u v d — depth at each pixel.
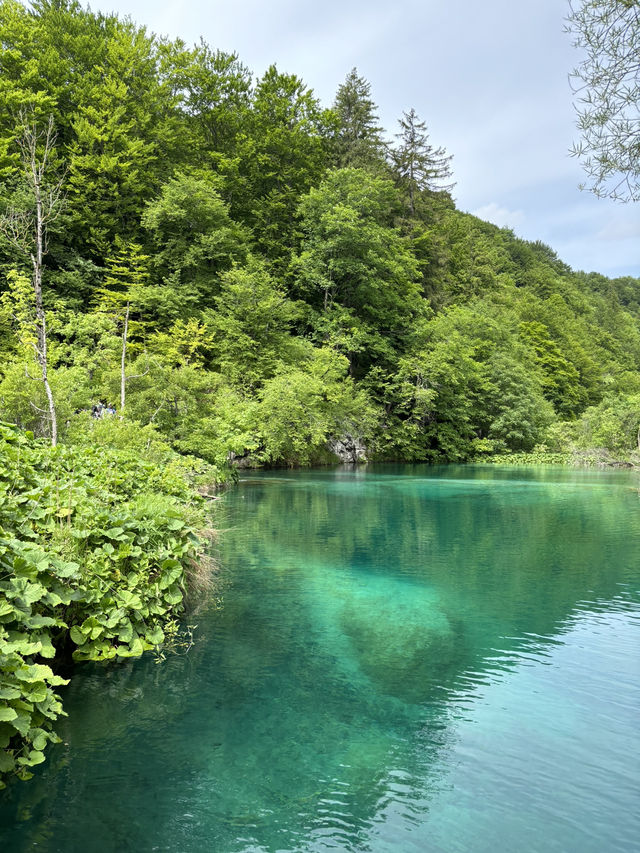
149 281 28.69
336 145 42.31
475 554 9.12
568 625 5.98
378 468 27.97
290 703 4.20
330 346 31.78
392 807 3.02
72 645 4.87
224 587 7.09
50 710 3.78
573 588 7.29
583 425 41.66
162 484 8.01
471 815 2.96
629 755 3.56
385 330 38.19
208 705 4.14
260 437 24.05
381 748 3.61
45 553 4.30
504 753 3.57
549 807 3.04
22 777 3.21
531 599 6.82
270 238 36.03
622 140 5.89
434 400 37.03
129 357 19.30
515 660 5.06
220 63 38.56
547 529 11.40
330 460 29.27
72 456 7.43
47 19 30.88
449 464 33.06
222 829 2.83
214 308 30.16
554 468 31.38
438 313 42.84
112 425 11.50
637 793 3.18
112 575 5.14
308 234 36.84
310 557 8.73
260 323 28.05
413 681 4.59
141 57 31.84
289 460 26.62
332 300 34.91
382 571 7.99
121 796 3.08
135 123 30.22
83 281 25.47
